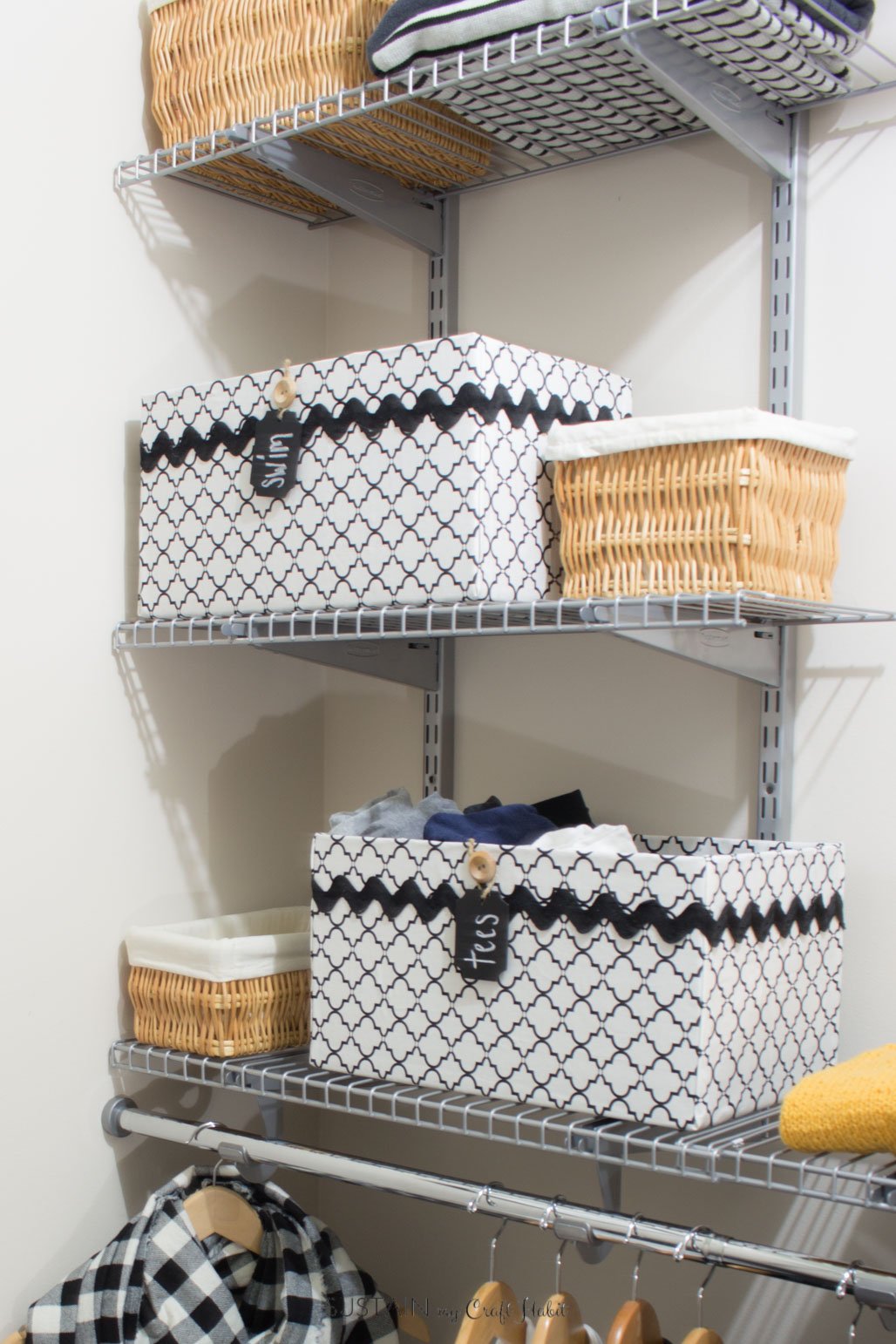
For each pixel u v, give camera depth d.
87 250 1.49
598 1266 1.47
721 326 1.41
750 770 1.38
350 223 1.75
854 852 1.30
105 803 1.49
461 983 1.21
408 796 1.38
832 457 1.23
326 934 1.30
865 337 1.31
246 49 1.43
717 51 1.20
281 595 1.37
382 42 1.27
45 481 1.44
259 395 1.39
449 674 1.62
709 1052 1.08
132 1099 1.51
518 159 1.56
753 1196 1.36
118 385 1.52
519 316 1.58
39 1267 1.42
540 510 1.31
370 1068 1.27
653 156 1.47
